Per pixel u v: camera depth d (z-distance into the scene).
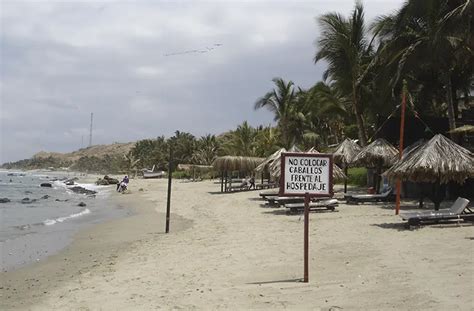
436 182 14.95
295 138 47.16
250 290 7.42
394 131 25.08
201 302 6.95
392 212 17.45
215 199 30.89
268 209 21.91
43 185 70.12
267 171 26.55
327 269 8.57
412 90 28.69
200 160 83.44
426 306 5.98
